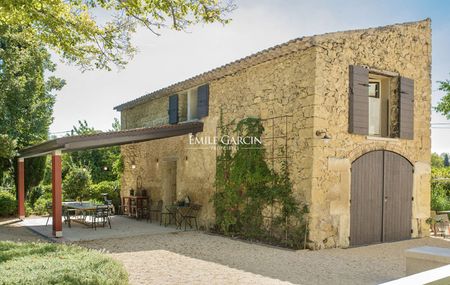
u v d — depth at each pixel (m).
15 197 15.55
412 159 10.15
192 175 11.95
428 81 10.62
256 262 6.99
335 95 8.73
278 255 7.65
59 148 9.45
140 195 14.45
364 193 9.14
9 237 9.69
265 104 9.69
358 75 9.02
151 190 13.93
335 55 8.78
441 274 2.34
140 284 5.42
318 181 8.40
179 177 12.58
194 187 11.83
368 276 6.03
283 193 8.91
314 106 8.41
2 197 14.48
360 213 9.04
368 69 9.27
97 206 11.47
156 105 14.57
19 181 13.90
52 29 7.31
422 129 10.41
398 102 9.87
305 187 8.50
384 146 9.57
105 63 8.49
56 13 6.86
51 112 16.53
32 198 16.92
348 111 8.93
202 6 6.68
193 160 11.94
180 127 11.15
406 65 10.12
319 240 8.33
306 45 8.48
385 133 10.12
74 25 7.45
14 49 13.76
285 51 8.89
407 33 10.21
